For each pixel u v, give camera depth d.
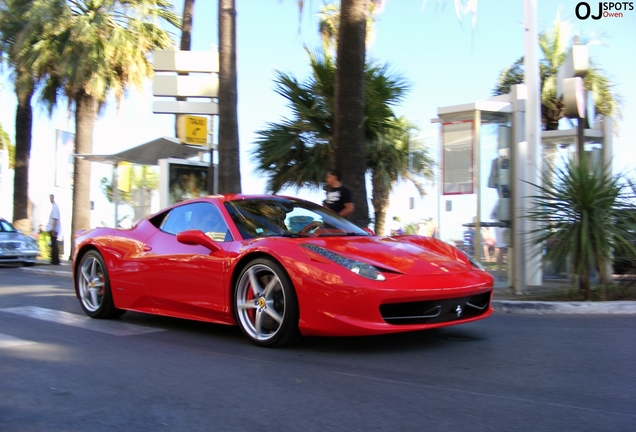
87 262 6.42
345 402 3.39
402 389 3.62
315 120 12.05
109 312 6.13
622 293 7.17
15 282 10.63
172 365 4.27
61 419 3.19
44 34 16.27
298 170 12.30
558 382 3.74
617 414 3.14
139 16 16.97
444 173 8.59
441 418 3.11
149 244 5.72
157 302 5.55
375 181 13.60
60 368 4.21
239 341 5.06
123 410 3.32
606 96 18.55
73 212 17.50
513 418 3.09
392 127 12.52
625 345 4.79
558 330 5.46
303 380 3.83
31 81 16.97
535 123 8.12
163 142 12.02
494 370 4.04
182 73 12.38
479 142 8.18
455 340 5.00
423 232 12.72
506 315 6.41
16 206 18.84
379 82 11.93
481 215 8.19
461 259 4.97
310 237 4.95
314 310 4.31
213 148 12.47
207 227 5.35
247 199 5.57
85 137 17.33
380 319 4.16
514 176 8.12
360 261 4.36
